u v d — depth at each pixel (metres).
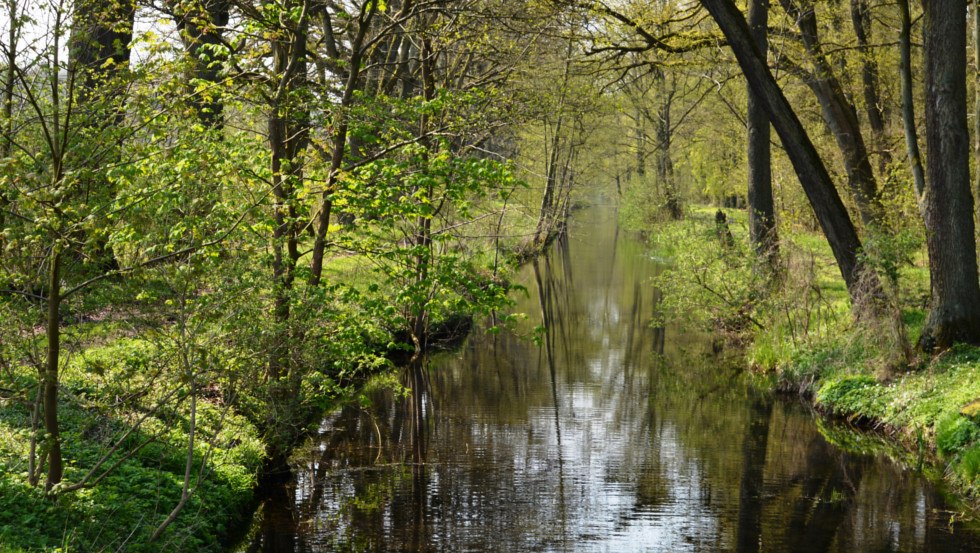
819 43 18.86
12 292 6.52
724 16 14.71
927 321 13.59
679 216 42.09
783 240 17.95
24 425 8.41
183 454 9.09
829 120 20.22
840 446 12.16
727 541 8.65
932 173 13.47
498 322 24.41
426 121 13.72
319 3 12.09
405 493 10.07
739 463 11.38
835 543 8.58
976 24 14.42
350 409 14.23
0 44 6.16
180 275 6.74
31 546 6.16
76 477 7.51
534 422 13.52
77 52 6.57
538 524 9.09
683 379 16.86
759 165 19.62
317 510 9.44
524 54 16.66
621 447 12.14
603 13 15.87
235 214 7.57
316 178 10.05
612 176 53.22
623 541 8.63
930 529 8.97
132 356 7.72
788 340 16.73
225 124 10.20
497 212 18.72
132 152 6.93
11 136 6.52
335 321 9.27
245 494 9.16
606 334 22.38
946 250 13.28
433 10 12.03
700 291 19.50
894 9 22.95
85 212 6.31
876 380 13.54
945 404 11.48
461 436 12.66
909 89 14.51
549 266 37.59
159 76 7.32
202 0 10.48
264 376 9.35
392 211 8.86
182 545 7.30
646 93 43.75
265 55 11.16
